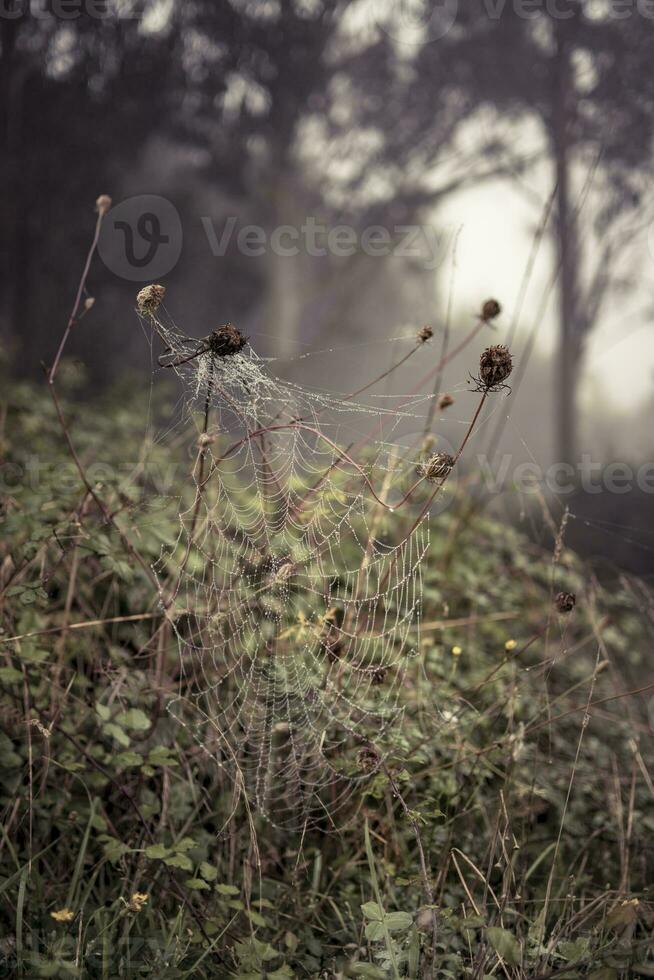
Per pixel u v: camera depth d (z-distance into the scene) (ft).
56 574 8.16
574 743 8.84
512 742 7.16
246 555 7.57
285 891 6.66
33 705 6.96
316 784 7.07
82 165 45.27
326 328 57.72
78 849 6.69
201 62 48.91
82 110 45.09
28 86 43.80
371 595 8.64
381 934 5.30
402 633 8.41
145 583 8.02
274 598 7.57
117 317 45.50
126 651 8.09
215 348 5.74
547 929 6.47
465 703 7.80
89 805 6.78
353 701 7.11
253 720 7.48
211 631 7.33
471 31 56.08
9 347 18.35
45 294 44.34
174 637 8.04
